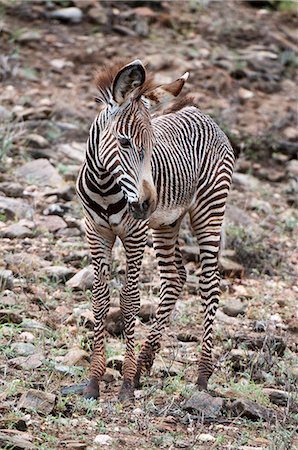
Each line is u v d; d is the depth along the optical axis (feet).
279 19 86.63
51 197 52.37
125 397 33.53
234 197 58.80
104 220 33.04
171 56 73.10
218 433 31.91
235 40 80.07
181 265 38.40
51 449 28.84
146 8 80.43
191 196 36.55
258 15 86.43
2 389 32.94
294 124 68.85
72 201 53.01
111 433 30.96
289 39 83.30
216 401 33.42
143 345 36.68
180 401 34.12
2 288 42.04
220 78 71.92
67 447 29.40
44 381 34.19
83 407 32.48
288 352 40.37
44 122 60.44
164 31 78.28
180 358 38.63
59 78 68.23
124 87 30.83
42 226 49.19
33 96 64.54
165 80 68.44
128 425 31.76
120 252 47.34
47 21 75.61
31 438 29.60
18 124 59.06
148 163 30.96
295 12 87.92
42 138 58.65
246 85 73.00
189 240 50.60
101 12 77.46
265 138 65.72
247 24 83.20
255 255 50.90
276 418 32.96
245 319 43.65
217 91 70.59
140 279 45.52
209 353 36.22
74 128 61.31
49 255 46.21
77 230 49.32
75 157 57.98
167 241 37.06
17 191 52.31
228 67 74.18
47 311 40.96
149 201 30.53
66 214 51.19
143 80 30.71
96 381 33.63
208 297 36.76
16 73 66.95
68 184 54.24
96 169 32.04
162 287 37.32
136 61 30.40
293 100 72.95
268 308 45.29
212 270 36.88
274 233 55.16
